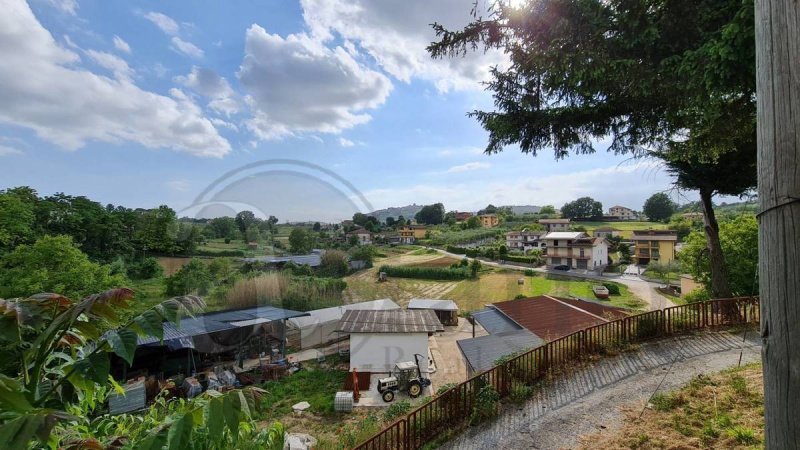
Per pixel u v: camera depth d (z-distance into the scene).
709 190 10.23
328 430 3.97
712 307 8.67
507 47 5.01
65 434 1.58
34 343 1.13
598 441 4.68
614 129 5.35
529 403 5.97
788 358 1.09
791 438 1.09
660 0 3.80
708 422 4.52
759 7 1.16
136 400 4.02
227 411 1.15
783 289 1.09
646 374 6.46
